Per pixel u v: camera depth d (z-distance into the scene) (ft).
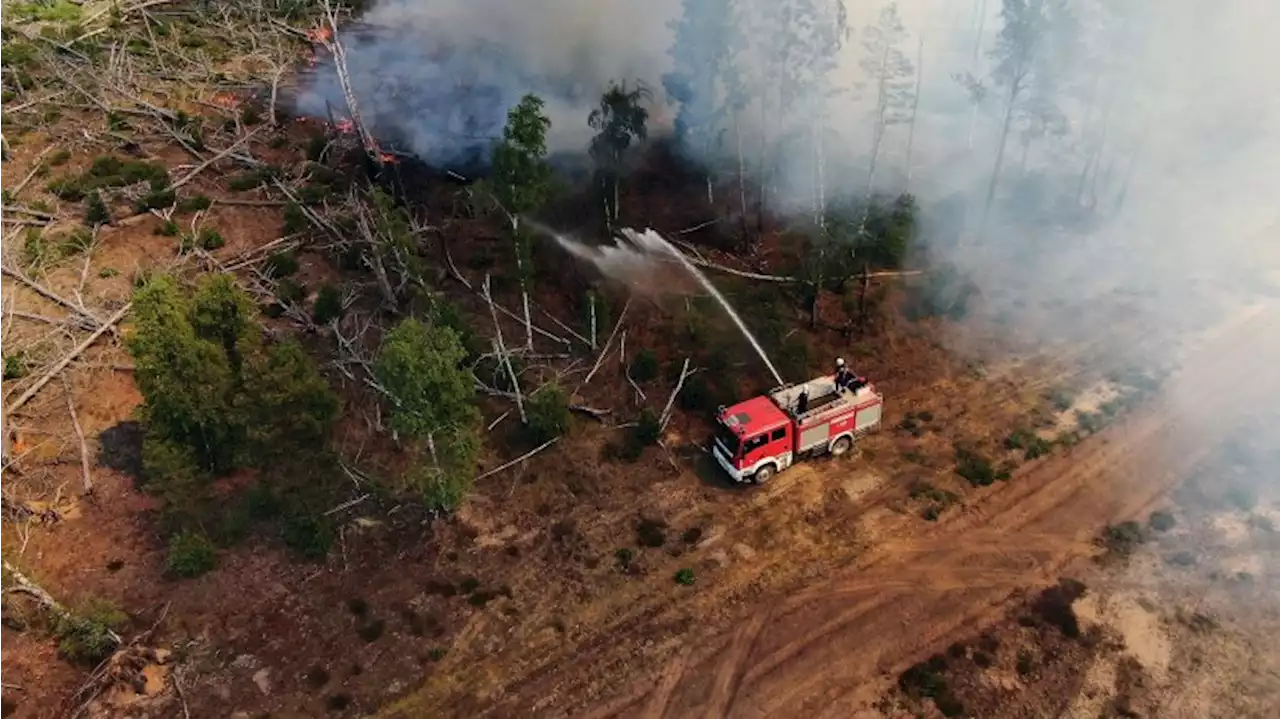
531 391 102.32
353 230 126.31
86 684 75.31
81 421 101.40
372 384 96.73
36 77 170.60
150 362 83.97
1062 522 87.76
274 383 83.20
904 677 75.05
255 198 138.21
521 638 79.20
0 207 134.10
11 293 119.03
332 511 89.97
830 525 88.12
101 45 180.86
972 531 87.20
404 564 85.61
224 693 75.20
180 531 87.97
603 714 73.51
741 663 76.74
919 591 81.87
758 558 85.25
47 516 90.17
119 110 159.33
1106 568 83.20
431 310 104.94
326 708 74.28
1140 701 72.69
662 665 76.79
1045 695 73.46
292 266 122.11
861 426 95.14
